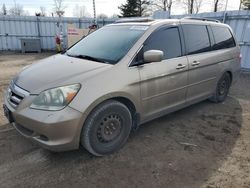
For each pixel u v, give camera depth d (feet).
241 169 10.11
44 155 10.66
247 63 30.09
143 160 10.52
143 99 11.42
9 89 10.87
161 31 12.44
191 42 14.10
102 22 57.11
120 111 10.59
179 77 13.07
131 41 11.60
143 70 11.14
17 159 10.32
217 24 16.84
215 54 15.79
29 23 55.26
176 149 11.50
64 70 10.35
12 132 12.55
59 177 9.32
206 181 9.32
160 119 14.88
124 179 9.29
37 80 9.96
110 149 10.76
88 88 9.45
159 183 9.12
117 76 10.25
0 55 48.57
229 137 12.89
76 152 10.94
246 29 29.45
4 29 53.78
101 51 11.89
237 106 17.74
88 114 9.49
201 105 17.61
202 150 11.50
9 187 8.73
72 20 57.21
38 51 54.95
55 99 9.07
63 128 8.98
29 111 9.20
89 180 9.19
